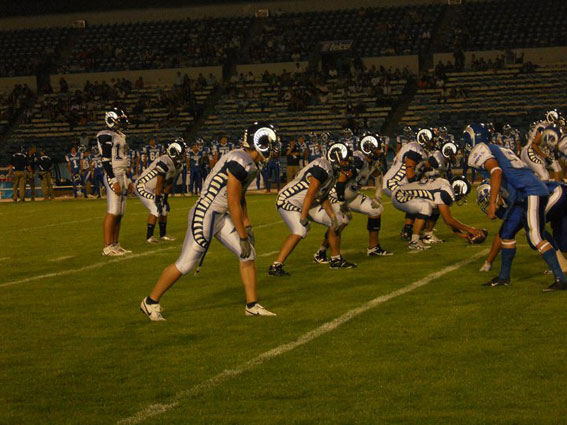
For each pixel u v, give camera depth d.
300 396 6.73
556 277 10.60
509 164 10.69
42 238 18.78
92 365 7.80
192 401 6.67
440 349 8.00
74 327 9.43
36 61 50.81
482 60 44.66
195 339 8.69
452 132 41.16
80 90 49.16
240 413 6.37
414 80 45.28
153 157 34.44
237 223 9.23
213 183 9.26
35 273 13.56
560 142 12.14
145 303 9.62
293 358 7.82
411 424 6.04
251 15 51.69
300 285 11.66
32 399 6.84
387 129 41.91
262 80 46.75
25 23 53.53
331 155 12.19
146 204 17.02
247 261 9.69
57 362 7.95
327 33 48.84
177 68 48.72
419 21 48.16
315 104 44.47
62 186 36.31
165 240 17.39
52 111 46.59
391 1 50.19
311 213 12.90
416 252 14.55
